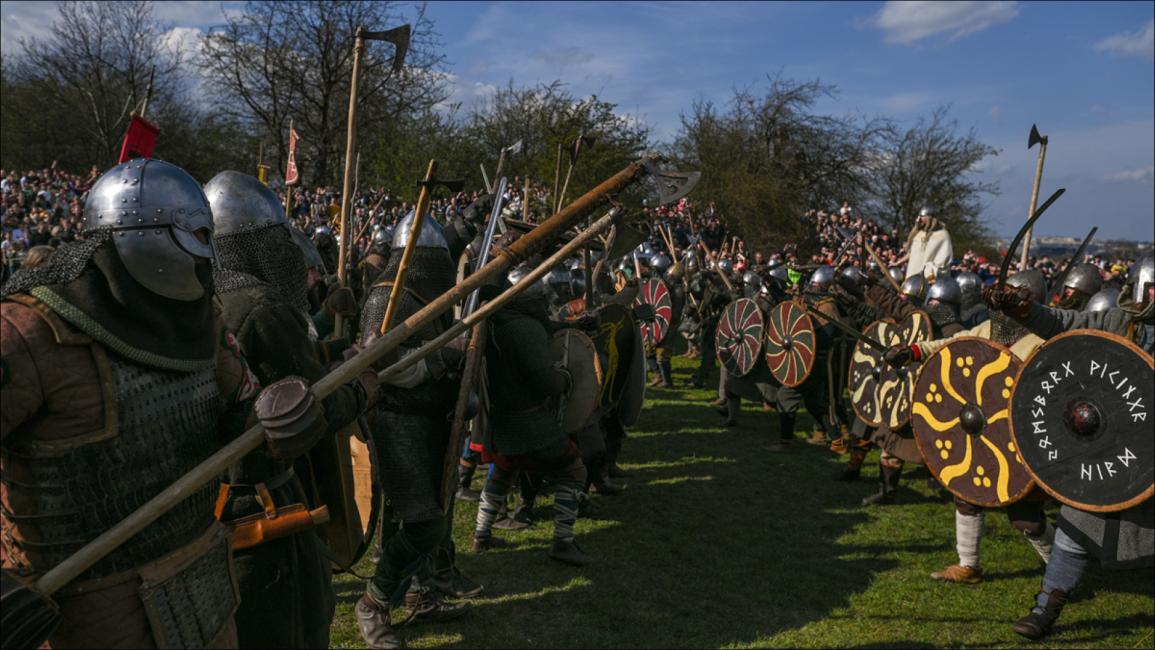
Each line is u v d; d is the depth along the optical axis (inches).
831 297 280.2
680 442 304.8
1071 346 142.6
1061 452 143.9
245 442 64.5
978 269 702.5
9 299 57.7
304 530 83.2
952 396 173.8
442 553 157.5
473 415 134.3
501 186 138.2
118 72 1307.8
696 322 444.1
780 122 1257.4
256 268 90.6
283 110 1326.3
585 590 167.6
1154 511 139.9
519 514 206.5
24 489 58.1
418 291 129.0
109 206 60.0
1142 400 134.0
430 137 1104.2
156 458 62.7
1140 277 150.6
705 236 774.5
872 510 229.9
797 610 162.2
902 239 1428.4
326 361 101.9
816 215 1139.9
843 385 288.0
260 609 82.0
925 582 178.2
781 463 278.1
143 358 60.7
